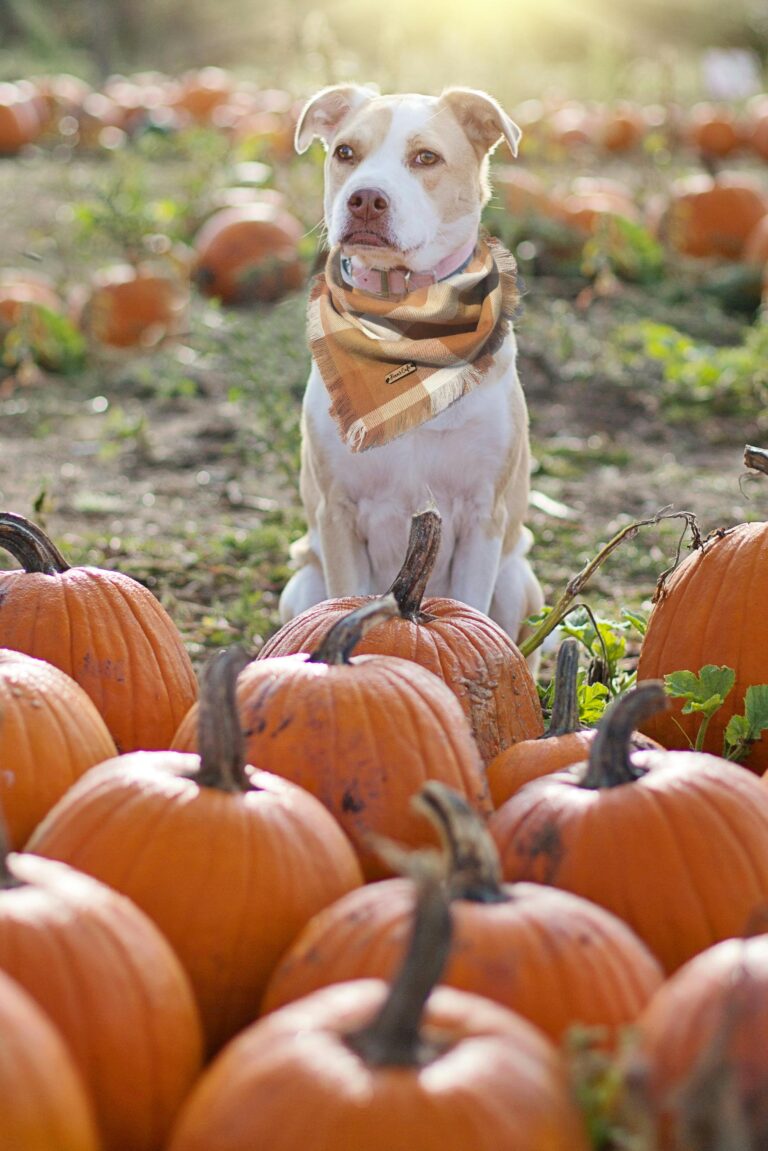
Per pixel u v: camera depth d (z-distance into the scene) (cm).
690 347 1288
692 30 4453
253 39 4525
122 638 448
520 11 4441
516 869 324
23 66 3909
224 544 890
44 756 358
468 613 445
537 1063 233
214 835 307
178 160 2453
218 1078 234
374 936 275
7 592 450
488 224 1603
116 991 261
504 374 615
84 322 1444
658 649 478
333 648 374
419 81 2538
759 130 2428
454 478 617
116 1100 258
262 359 1175
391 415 583
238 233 1619
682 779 328
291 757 352
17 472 1087
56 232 1861
